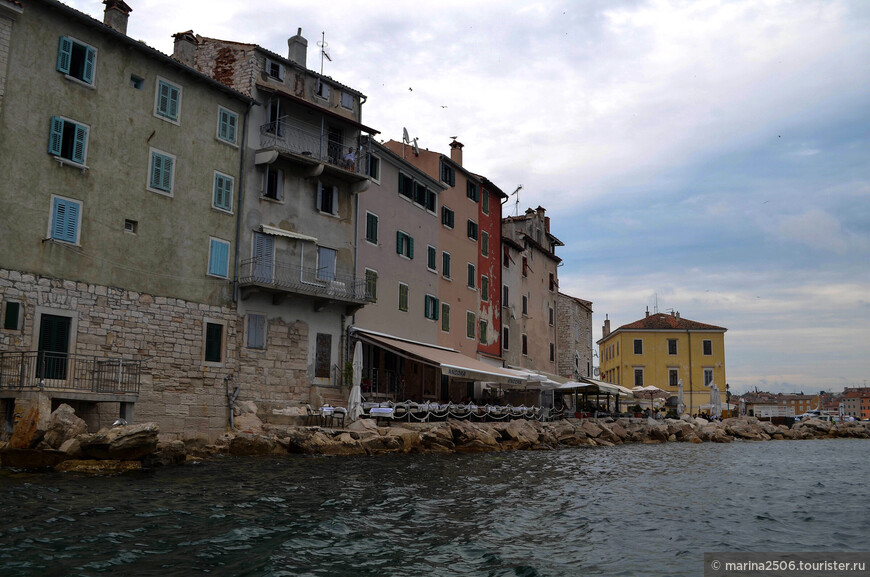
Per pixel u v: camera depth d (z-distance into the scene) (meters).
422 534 13.91
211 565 11.04
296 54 37.00
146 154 28.52
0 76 23.83
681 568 12.05
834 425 68.19
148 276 28.22
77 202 25.92
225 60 34.22
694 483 23.97
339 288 36.00
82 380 25.39
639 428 50.59
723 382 88.69
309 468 23.22
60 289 25.19
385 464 25.53
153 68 29.02
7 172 23.94
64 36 25.86
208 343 30.27
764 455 38.47
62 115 25.69
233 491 17.61
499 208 56.97
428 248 45.88
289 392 33.66
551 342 67.06
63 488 16.77
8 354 23.34
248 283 31.41
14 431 20.56
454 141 52.97
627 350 90.69
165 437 25.41
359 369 32.84
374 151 40.28
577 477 24.41
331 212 37.00
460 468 25.45
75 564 10.75
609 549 13.30
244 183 32.56
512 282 58.84
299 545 12.48
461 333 49.38
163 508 15.01
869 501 20.47
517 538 13.96
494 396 52.88
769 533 15.30
